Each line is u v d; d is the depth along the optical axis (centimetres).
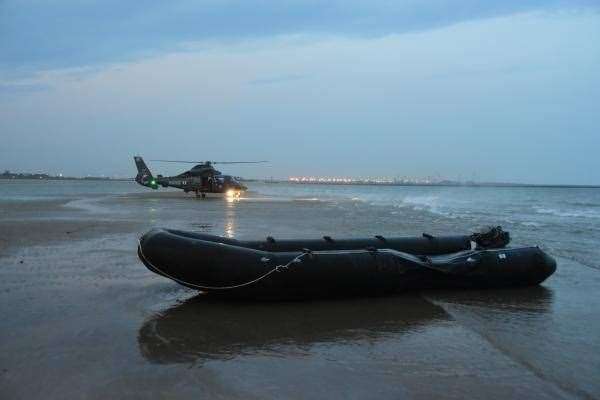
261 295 698
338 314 659
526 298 760
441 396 410
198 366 467
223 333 570
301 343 541
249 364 475
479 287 807
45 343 521
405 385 431
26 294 718
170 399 395
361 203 4047
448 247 930
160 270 680
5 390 409
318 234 1488
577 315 666
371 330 591
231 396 402
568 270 995
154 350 507
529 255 830
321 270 708
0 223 1752
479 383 437
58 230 1519
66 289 751
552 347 536
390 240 920
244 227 1706
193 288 695
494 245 894
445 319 640
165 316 631
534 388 427
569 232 1738
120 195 5156
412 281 767
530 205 4447
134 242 1243
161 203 3428
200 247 683
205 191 4500
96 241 1262
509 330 596
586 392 420
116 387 416
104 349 507
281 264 695
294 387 423
